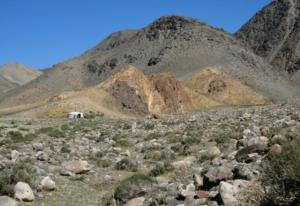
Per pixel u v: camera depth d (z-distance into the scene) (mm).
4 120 64062
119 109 96750
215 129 38625
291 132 21453
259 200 12102
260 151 19219
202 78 183875
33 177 18016
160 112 103062
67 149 28969
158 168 20781
